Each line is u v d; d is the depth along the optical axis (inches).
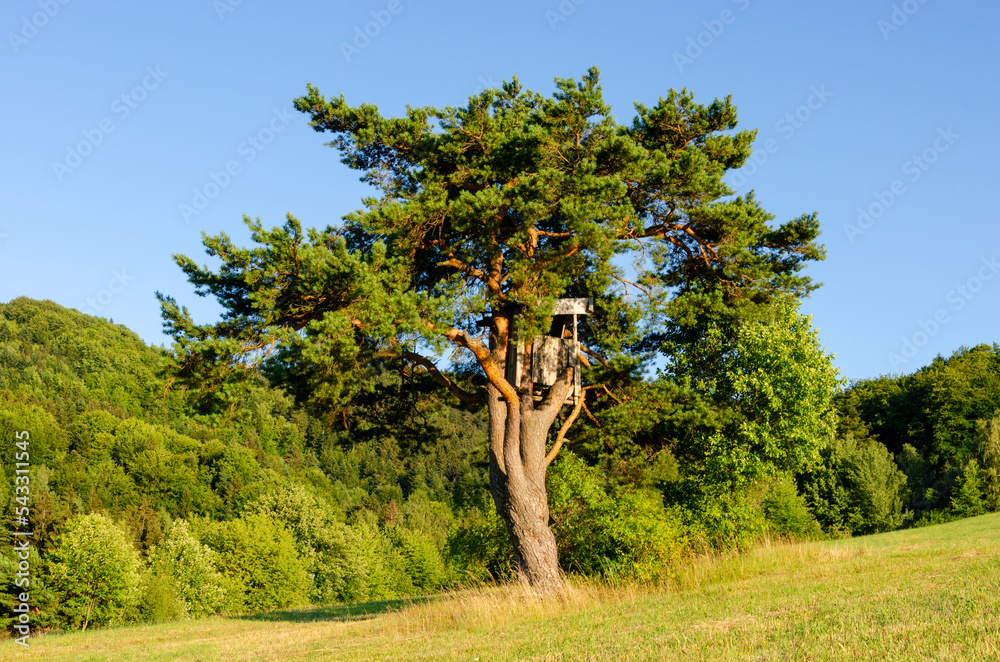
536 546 660.1
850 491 2091.5
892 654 259.1
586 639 393.4
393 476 5068.9
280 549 2305.6
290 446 4923.7
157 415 4722.0
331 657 449.4
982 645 254.1
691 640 335.6
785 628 335.3
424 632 537.3
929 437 2581.2
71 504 2684.5
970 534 874.1
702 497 866.8
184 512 3403.1
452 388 735.7
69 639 780.0
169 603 1846.7
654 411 758.5
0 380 4443.9
